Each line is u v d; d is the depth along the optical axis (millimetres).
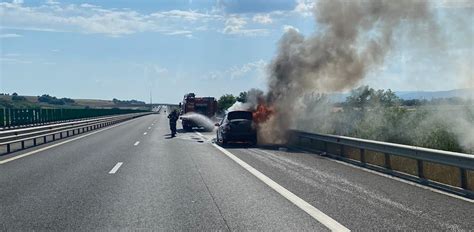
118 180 12781
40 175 13695
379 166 15102
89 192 10938
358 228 7570
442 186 11391
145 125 54375
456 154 10828
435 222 7957
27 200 9977
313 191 11047
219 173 14180
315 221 8078
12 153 20391
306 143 24891
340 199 10055
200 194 10703
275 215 8562
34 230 7539
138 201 9891
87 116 70188
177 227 7703
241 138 24953
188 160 17812
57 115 56469
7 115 41875
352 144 17047
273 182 12430
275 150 22375
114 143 26438
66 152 20906
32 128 24031
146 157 18859
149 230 7516
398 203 9609
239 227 7707
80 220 8188
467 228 7547
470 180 12523
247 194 10688
